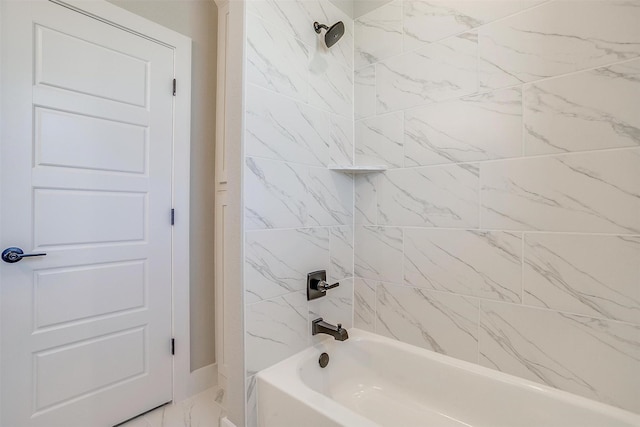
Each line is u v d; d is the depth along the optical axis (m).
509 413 1.13
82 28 1.43
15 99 1.27
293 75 1.33
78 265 1.43
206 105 1.92
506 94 1.16
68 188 1.41
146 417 1.61
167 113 1.73
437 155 1.35
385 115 1.52
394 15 1.49
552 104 1.07
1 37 1.23
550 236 1.08
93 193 1.48
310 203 1.41
